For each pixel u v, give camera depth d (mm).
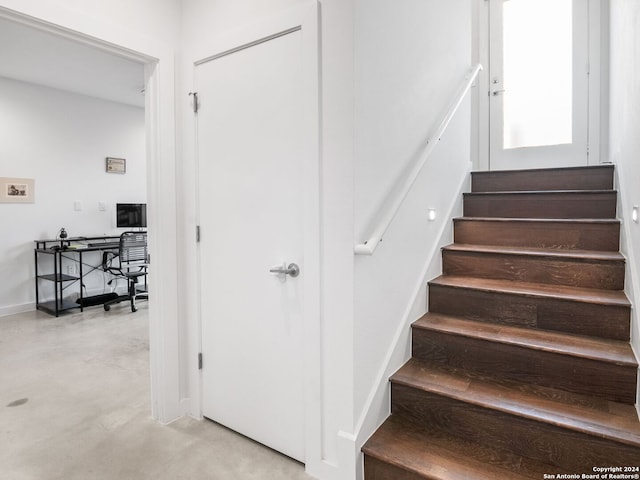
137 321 4289
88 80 4504
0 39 3400
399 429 1715
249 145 1925
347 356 1604
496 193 2758
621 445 1347
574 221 2283
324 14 1610
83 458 1874
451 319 2117
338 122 1590
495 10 3875
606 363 1589
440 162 2506
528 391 1679
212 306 2143
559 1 3607
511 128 3859
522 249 2355
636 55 1854
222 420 2143
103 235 5340
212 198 2102
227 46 1959
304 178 1693
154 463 1833
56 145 4852
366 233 1666
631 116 1961
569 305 1867
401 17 1969
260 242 1909
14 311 4566
